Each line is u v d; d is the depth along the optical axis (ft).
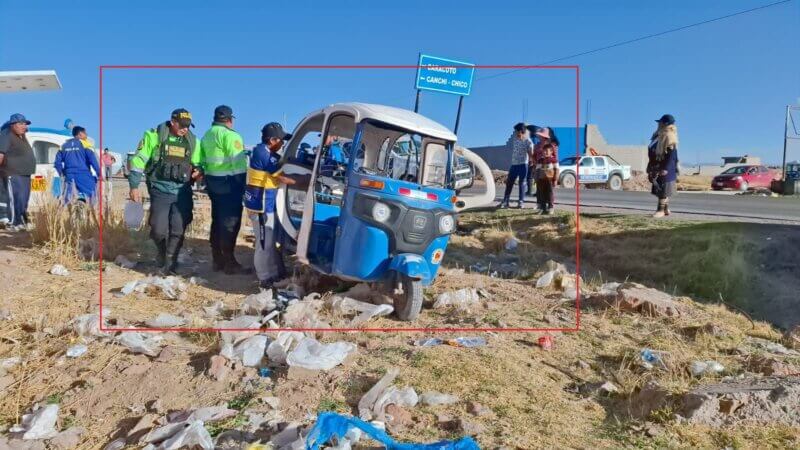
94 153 35.96
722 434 13.33
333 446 11.66
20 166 34.63
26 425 13.07
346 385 14.60
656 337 19.81
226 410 13.05
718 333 20.40
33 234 29.35
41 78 33.99
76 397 14.24
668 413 14.07
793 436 13.30
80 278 24.14
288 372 15.08
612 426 13.66
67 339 17.53
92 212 31.35
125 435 12.67
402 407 13.70
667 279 29.91
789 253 29.45
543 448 12.30
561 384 15.94
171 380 14.87
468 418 13.42
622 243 34.32
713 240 31.32
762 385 14.88
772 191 102.37
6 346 17.20
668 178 40.37
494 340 18.66
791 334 21.01
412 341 18.35
